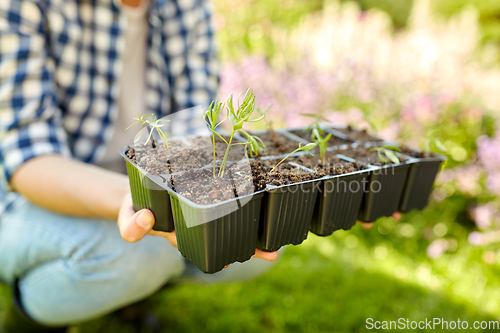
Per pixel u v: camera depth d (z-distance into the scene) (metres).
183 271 1.19
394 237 1.97
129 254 0.95
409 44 2.79
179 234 0.71
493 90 2.30
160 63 1.40
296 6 4.03
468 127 2.13
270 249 0.77
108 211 0.83
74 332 1.28
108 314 1.34
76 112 1.21
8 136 0.91
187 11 1.43
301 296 1.52
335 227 0.90
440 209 2.06
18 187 0.89
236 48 3.30
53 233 0.95
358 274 1.67
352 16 3.64
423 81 2.38
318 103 2.31
